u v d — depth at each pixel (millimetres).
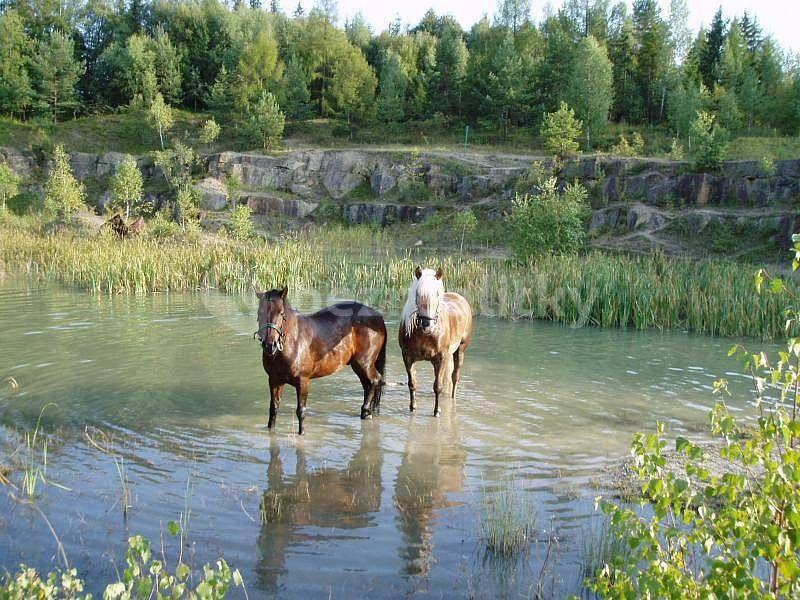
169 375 10000
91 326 13922
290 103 59969
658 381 10266
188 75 68000
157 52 66688
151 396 8914
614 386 9914
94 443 7105
